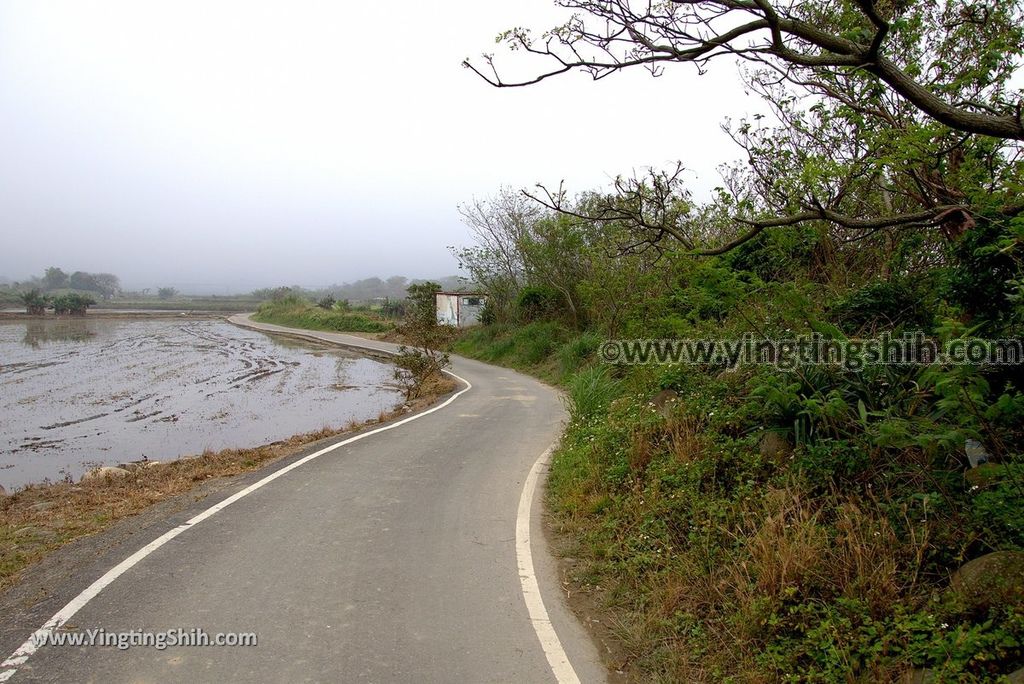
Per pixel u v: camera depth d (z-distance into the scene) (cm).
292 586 490
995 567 373
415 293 3728
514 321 3133
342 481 798
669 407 787
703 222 1075
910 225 541
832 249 895
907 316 686
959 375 450
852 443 531
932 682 326
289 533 606
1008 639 326
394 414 1472
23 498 770
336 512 674
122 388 2278
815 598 414
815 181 588
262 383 2441
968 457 479
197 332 5484
